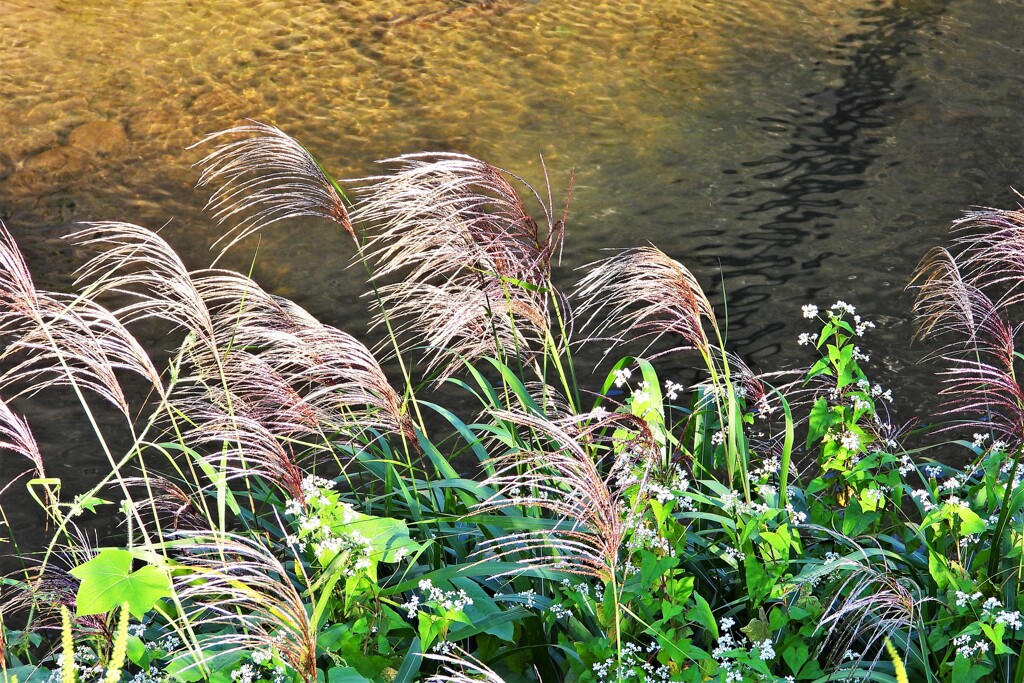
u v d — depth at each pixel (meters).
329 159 12.57
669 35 16.97
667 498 3.71
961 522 3.97
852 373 4.39
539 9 17.75
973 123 14.21
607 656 3.44
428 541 3.70
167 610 3.56
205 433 3.56
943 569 3.69
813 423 4.29
